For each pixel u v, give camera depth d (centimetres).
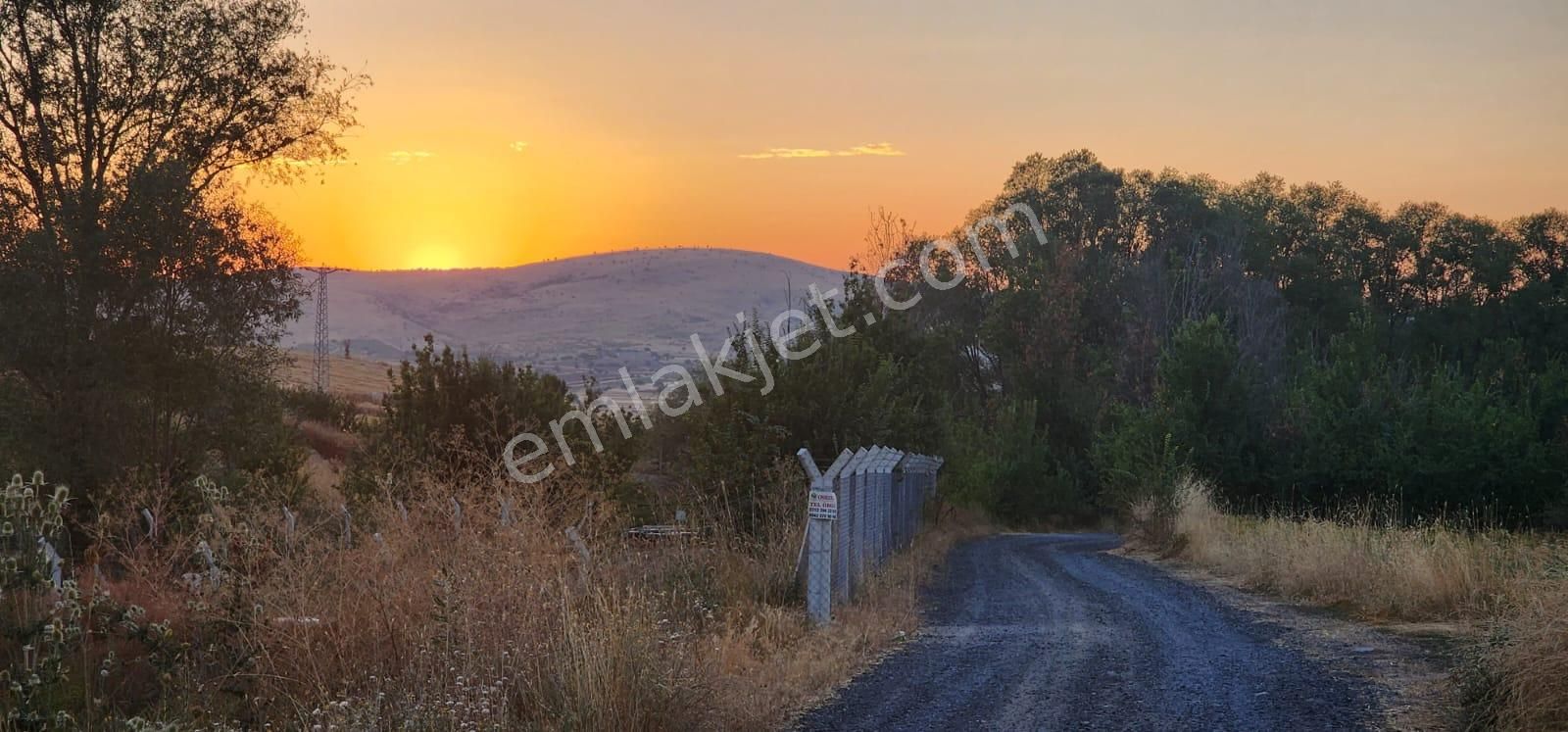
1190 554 2081
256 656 776
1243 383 2900
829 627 1179
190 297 2209
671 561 1259
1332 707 793
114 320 2144
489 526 897
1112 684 897
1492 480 2273
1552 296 7688
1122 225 7994
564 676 716
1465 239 8750
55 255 2067
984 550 2634
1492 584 1166
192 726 697
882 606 1366
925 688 896
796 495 1656
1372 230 9006
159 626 764
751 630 1049
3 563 618
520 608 792
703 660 824
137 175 2208
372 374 10919
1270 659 989
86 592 842
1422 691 823
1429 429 2388
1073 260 6116
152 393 2131
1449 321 7900
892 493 2181
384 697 705
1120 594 1567
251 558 820
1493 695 732
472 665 729
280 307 2323
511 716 705
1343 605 1323
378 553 871
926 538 2645
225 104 2555
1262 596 1495
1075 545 2900
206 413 2202
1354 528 1583
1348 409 2592
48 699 667
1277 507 2700
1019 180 8200
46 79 2297
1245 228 7600
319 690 730
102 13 2370
